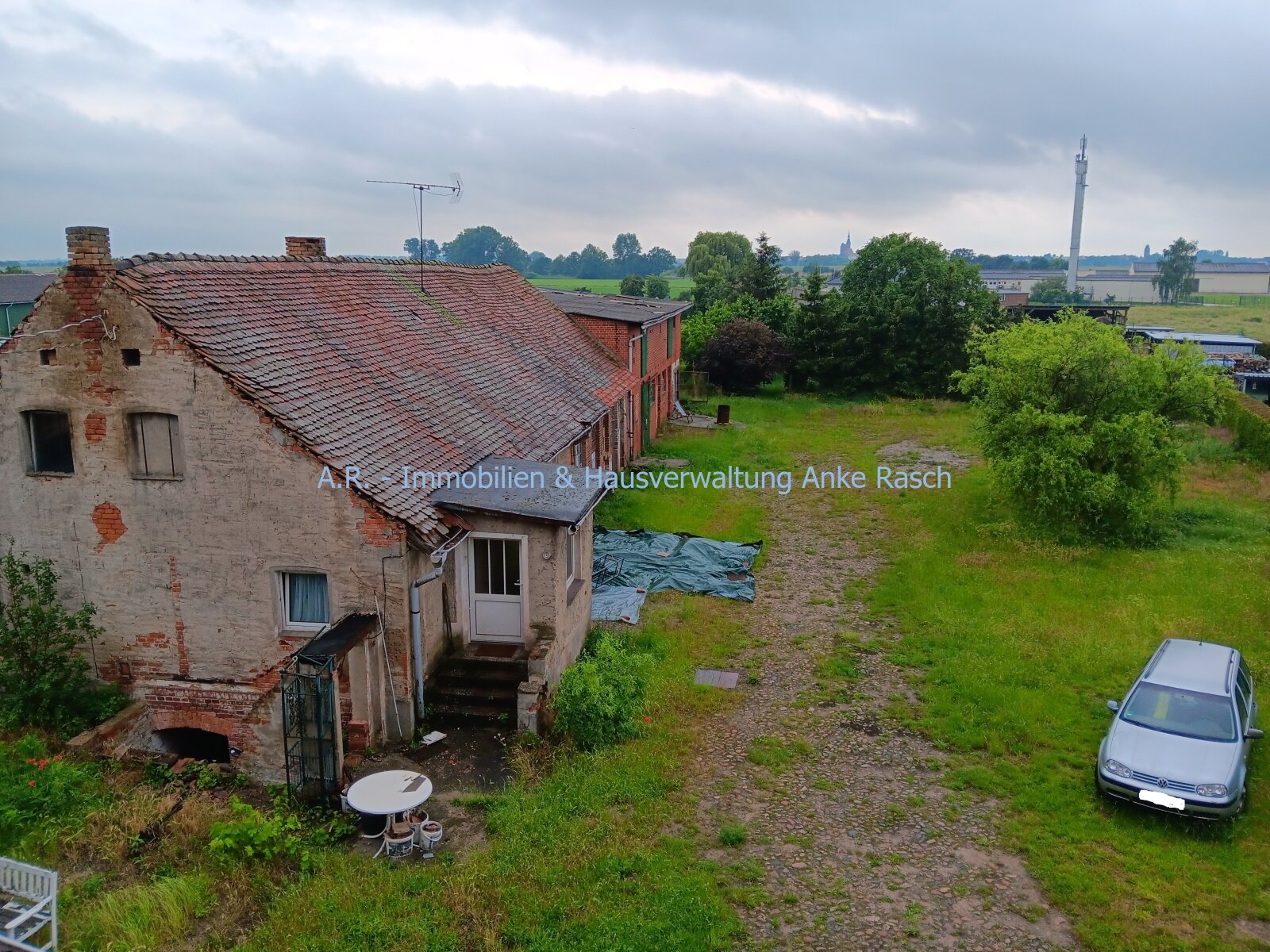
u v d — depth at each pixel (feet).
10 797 34.22
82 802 35.19
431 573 42.70
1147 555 69.72
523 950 27.91
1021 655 51.70
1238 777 36.45
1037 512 75.41
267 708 38.52
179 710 42.73
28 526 43.55
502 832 34.19
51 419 43.14
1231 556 68.95
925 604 59.88
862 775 40.11
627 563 66.39
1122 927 30.17
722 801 37.68
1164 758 37.37
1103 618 56.90
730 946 28.86
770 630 56.90
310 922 28.78
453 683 44.32
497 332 76.64
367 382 49.67
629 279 310.65
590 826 34.68
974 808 37.58
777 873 32.99
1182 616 56.90
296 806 36.50
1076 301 301.22
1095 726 43.91
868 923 30.35
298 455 40.11
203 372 40.06
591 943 28.04
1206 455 102.12
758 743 42.73
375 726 41.14
